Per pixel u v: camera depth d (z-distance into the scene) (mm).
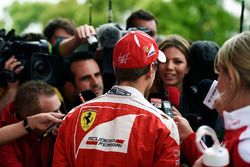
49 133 3088
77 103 3496
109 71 3859
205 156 2115
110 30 3766
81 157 2592
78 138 2623
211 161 2094
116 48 2664
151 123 2549
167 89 3467
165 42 3727
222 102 2268
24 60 3768
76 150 2617
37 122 2967
